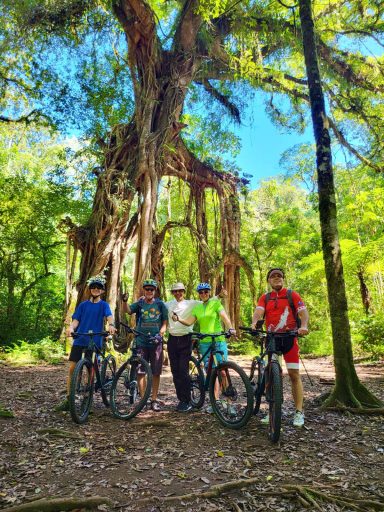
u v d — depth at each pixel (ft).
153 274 55.47
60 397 23.63
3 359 41.29
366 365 39.58
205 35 46.83
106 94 55.47
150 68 47.65
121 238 47.16
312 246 87.35
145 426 17.35
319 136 22.98
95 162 55.93
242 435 15.85
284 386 28.43
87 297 45.21
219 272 58.70
